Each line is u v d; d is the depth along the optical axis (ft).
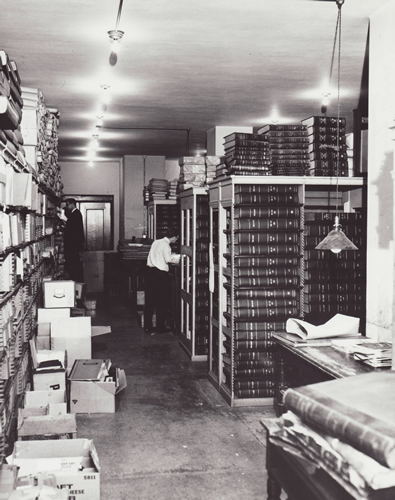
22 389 14.88
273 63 18.58
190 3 13.53
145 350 25.39
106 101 24.52
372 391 6.07
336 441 5.79
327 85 21.56
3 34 15.87
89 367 17.89
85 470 10.23
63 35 15.89
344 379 6.55
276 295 17.30
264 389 17.40
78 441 10.96
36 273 20.39
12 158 13.01
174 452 13.74
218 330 19.04
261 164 17.83
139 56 17.84
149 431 15.23
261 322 17.28
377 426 5.19
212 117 28.04
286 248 17.35
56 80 20.95
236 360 17.30
